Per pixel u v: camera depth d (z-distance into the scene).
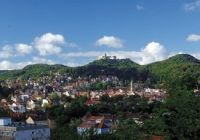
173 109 32.75
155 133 36.38
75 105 194.00
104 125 133.88
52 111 186.25
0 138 94.38
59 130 80.00
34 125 97.25
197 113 31.91
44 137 96.25
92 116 175.62
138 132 45.94
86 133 58.81
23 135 93.31
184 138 31.72
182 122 31.84
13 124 102.00
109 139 55.88
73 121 160.12
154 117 35.72
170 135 32.41
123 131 52.09
